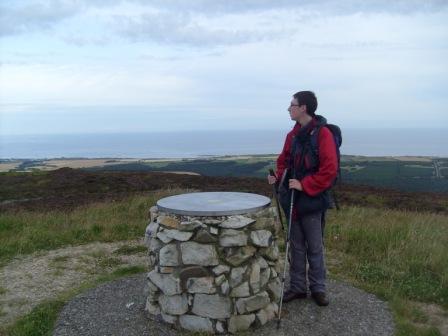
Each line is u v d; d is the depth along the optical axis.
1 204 10.38
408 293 4.76
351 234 6.64
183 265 3.80
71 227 7.59
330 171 3.88
